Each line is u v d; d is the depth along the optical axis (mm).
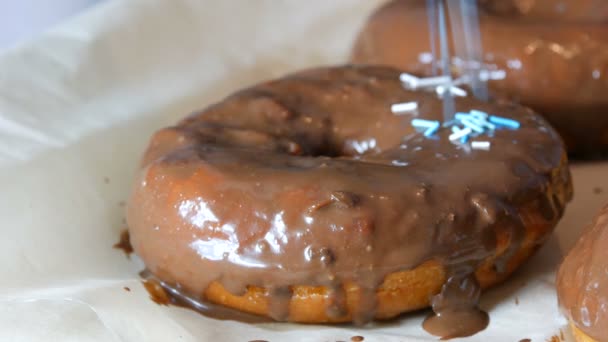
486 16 432
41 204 380
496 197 343
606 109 418
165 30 453
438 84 393
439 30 428
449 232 337
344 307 339
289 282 336
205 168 348
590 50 414
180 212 345
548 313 345
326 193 337
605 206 338
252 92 390
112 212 387
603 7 431
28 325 337
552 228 355
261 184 341
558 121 421
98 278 357
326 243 334
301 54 472
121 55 441
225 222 340
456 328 341
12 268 356
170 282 351
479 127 363
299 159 352
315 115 383
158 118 430
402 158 354
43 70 426
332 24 478
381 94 390
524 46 418
